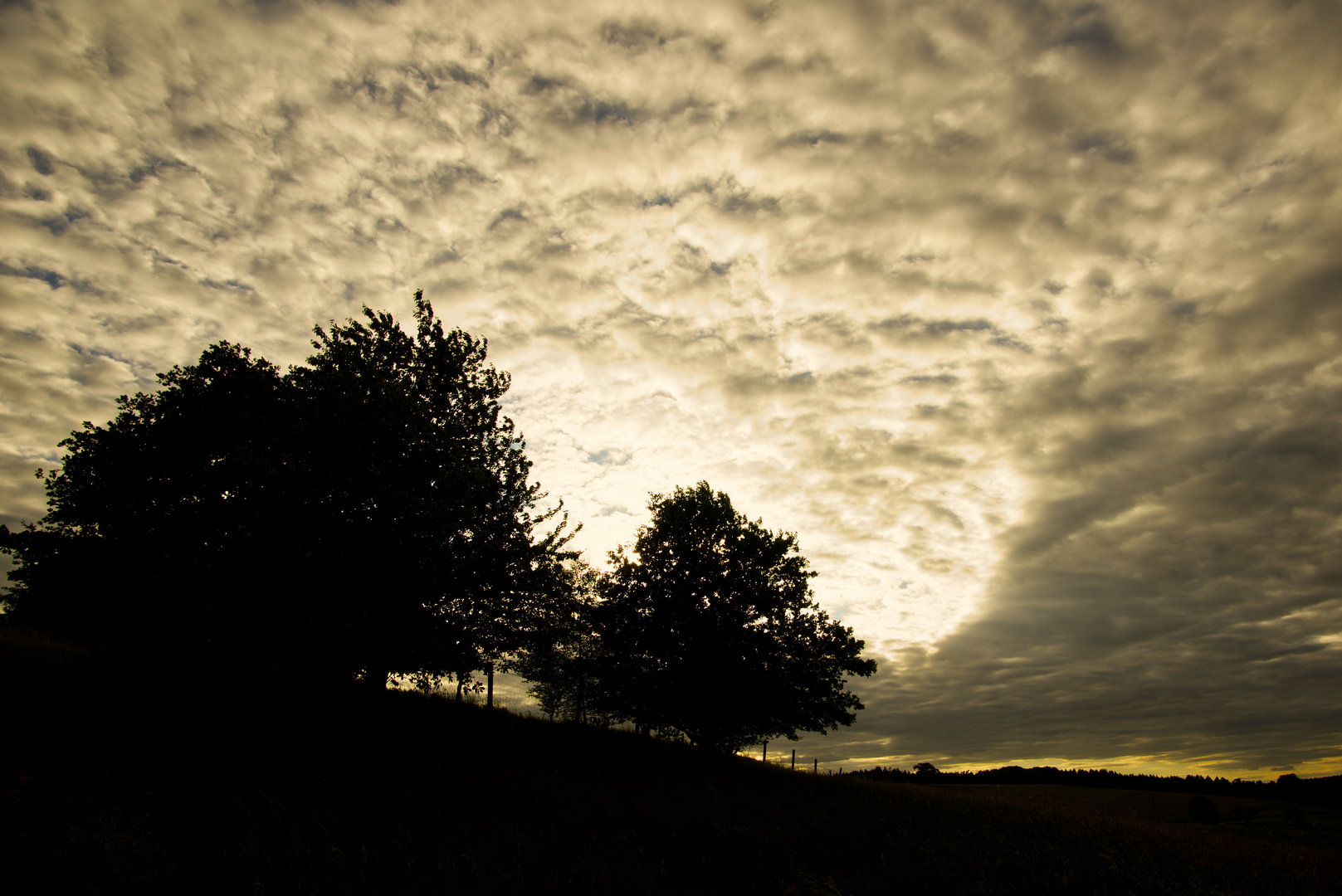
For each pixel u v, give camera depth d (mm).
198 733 12422
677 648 21094
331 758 12859
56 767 9367
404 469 14078
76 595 21156
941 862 10453
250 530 12758
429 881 7855
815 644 22125
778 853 10328
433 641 13367
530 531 17172
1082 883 9930
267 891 7238
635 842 10281
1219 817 38375
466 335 19000
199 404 20938
